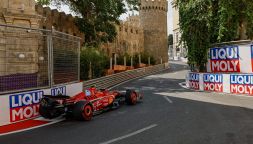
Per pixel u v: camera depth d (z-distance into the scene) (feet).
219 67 63.77
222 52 62.85
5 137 26.50
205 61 67.87
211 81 63.21
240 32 74.13
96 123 31.60
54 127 30.25
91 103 33.73
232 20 69.15
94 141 24.29
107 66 119.55
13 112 32.65
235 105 42.27
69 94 44.60
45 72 38.99
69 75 45.88
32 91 35.53
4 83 32.48
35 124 31.81
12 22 59.62
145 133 26.53
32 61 36.55
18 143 24.41
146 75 132.57
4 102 31.60
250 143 22.71
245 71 58.59
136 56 174.19
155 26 216.74
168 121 31.55
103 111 39.19
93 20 111.75
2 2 58.85
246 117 33.09
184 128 28.19
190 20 71.00
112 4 108.47
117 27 168.04
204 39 68.90
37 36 37.50
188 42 72.43
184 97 52.49
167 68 184.96
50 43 39.78
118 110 39.78
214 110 38.09
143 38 212.64
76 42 48.62
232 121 31.01
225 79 59.82
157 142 23.54
